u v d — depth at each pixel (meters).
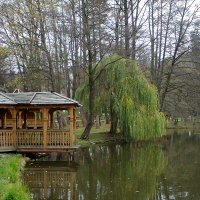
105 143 35.38
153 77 48.56
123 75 35.12
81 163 24.50
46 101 25.09
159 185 18.52
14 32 38.91
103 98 35.59
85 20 33.84
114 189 17.53
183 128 62.19
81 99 36.84
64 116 44.06
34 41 36.59
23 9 37.31
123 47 39.91
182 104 62.06
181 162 25.88
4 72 49.38
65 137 25.12
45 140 25.02
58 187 17.70
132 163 25.11
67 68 41.03
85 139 34.84
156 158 27.67
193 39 51.19
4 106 24.52
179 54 50.94
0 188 14.09
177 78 52.59
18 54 39.28
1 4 38.00
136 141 36.94
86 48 34.88
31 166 22.77
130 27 40.16
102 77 35.72
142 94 34.66
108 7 36.72
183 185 18.56
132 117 33.81
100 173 21.36
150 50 50.25
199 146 35.97
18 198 13.23
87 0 33.59
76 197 15.93
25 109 26.20
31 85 42.34
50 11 36.81
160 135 34.69
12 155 23.58
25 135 25.14
